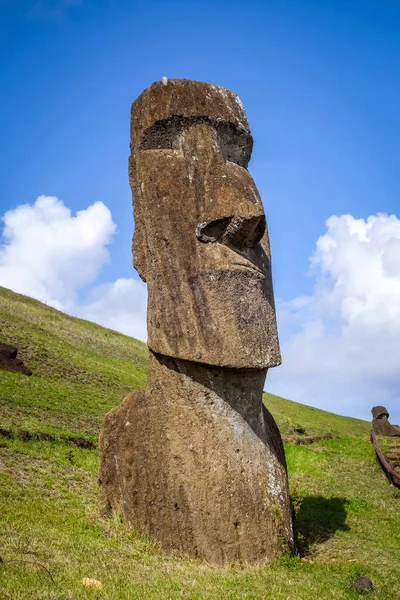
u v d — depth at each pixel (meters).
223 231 8.89
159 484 8.81
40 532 7.91
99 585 6.57
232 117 9.55
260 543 8.59
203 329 8.66
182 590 6.95
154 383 9.21
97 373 23.14
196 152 9.22
